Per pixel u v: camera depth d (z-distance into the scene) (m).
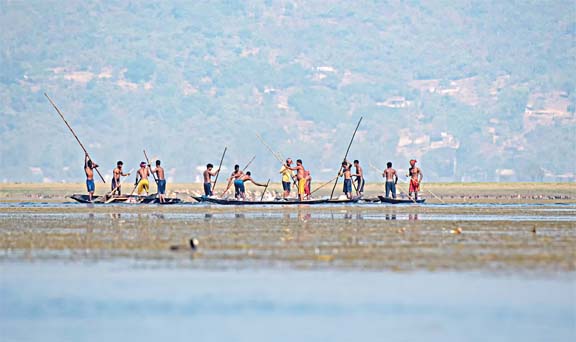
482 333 79.31
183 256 119.62
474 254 121.12
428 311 86.88
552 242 136.88
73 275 104.69
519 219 194.62
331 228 163.38
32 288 97.19
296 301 90.81
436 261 114.44
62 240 139.38
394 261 114.56
